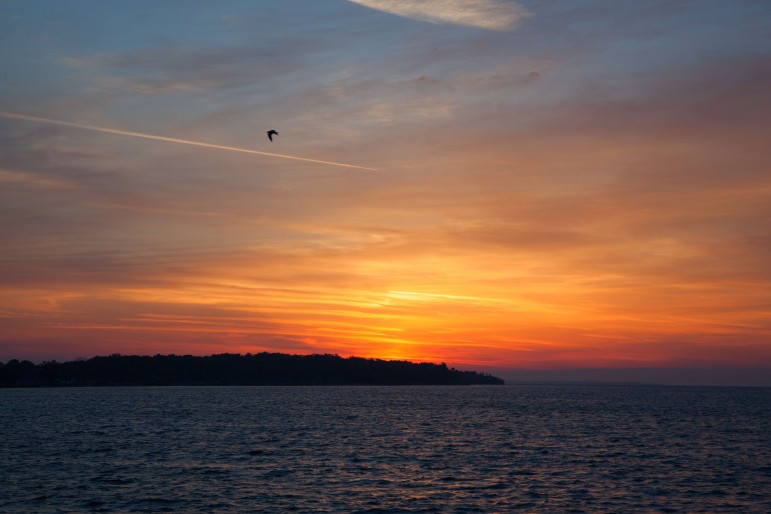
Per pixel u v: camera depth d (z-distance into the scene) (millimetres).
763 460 63406
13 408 148875
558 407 173000
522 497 44812
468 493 46062
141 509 41062
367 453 66812
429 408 163125
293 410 147500
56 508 41125
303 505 42250
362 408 160125
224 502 42938
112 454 64812
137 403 181125
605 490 47281
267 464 58531
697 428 100625
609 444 76312
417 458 63156
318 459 62000
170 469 55312
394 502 43219
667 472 55219
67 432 87750
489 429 97312
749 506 42969
